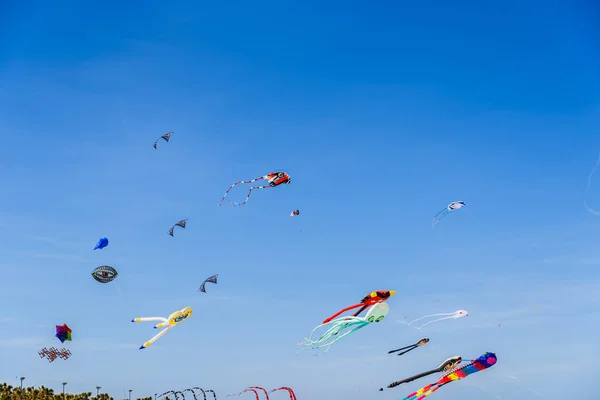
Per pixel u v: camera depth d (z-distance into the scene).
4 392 169.88
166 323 92.12
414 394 80.12
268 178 102.00
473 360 78.00
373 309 76.44
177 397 121.62
